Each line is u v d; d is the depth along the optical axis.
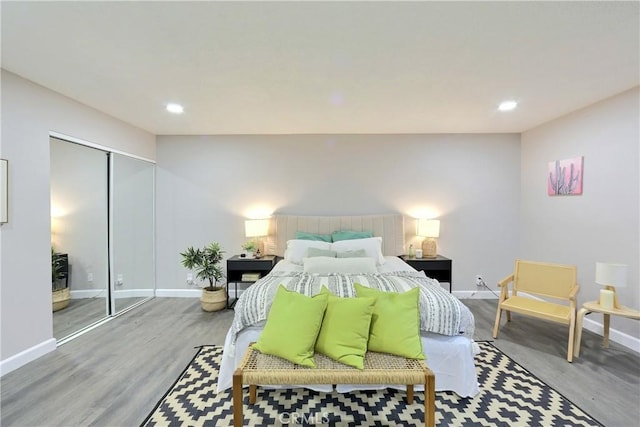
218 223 4.40
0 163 2.32
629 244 2.80
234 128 4.00
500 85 2.61
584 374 2.38
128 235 3.89
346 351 1.87
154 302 4.19
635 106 2.71
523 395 2.13
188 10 1.60
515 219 4.35
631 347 2.76
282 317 2.00
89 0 1.52
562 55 2.09
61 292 3.39
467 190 4.35
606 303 2.64
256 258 4.04
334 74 2.38
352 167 4.37
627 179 2.80
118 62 2.19
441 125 3.87
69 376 2.35
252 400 2.05
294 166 4.39
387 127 3.95
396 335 1.97
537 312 2.81
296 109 3.21
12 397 2.08
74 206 3.37
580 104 3.12
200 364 2.55
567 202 3.49
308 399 2.10
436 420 1.89
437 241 4.38
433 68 2.28
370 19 1.68
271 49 2.00
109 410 1.97
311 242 3.91
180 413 1.95
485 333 3.18
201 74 2.38
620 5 1.56
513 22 1.71
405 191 4.37
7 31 1.79
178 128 4.00
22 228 2.49
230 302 4.18
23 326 2.49
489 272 4.38
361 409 2.00
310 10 1.60
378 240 3.95
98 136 3.30
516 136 4.31
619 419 1.88
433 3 1.54
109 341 2.98
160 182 4.39
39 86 2.62
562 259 3.58
